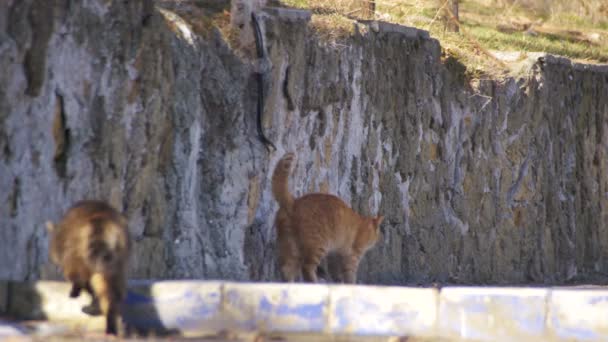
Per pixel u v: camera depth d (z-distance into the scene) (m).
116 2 36.44
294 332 31.86
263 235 43.84
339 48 49.66
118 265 28.38
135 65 36.97
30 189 33.31
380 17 66.19
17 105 33.09
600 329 31.48
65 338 27.89
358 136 51.38
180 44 39.56
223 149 41.47
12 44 32.94
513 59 65.94
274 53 44.94
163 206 38.28
